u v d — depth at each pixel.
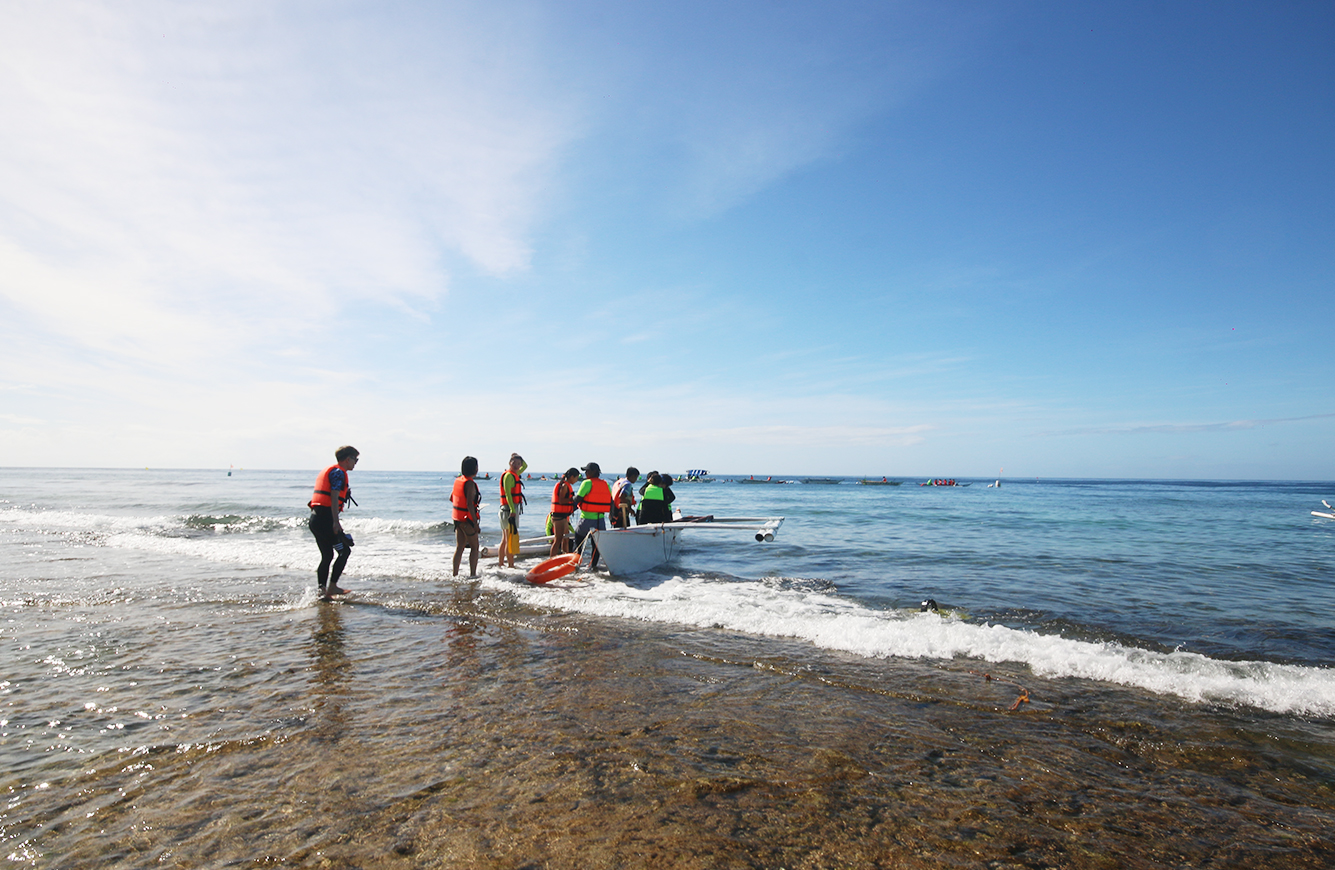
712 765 3.21
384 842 2.46
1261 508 30.77
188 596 7.53
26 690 4.22
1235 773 3.27
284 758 3.23
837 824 2.67
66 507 23.81
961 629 5.87
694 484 72.44
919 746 3.51
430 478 131.25
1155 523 20.50
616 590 8.30
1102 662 4.97
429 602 7.32
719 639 5.79
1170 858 2.51
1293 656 5.77
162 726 3.63
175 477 92.62
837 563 11.19
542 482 96.19
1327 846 2.62
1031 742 3.60
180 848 2.40
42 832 2.50
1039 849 2.53
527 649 5.40
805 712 4.00
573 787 2.95
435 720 3.78
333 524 7.48
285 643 5.51
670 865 2.33
